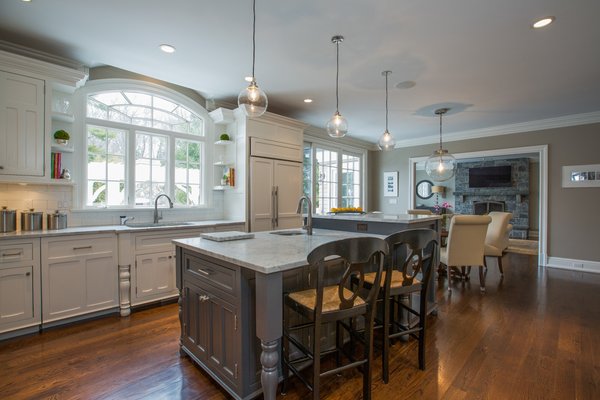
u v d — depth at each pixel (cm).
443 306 321
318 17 224
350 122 529
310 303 164
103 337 243
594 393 177
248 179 394
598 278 433
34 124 263
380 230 279
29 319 244
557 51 274
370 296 169
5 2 209
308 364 202
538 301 337
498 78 336
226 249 186
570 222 491
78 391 177
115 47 272
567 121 489
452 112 466
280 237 241
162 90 373
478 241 374
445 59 290
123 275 286
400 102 419
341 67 309
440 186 1023
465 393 178
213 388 181
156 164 376
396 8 212
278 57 288
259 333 151
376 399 173
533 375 195
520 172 904
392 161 711
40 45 269
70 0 206
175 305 315
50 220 279
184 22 232
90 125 325
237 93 393
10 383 183
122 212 341
